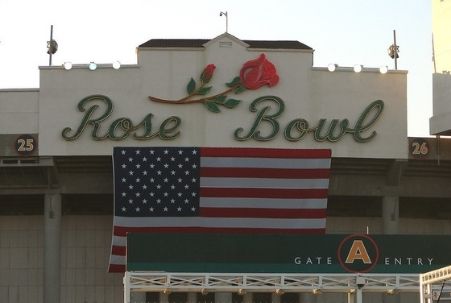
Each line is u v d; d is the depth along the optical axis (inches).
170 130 3841.0
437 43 4033.0
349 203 4072.3
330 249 3144.7
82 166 3890.3
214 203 3804.1
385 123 3917.3
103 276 4030.5
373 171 3969.0
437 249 3154.5
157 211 3796.8
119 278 4033.0
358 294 3095.5
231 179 3804.1
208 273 3093.0
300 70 3887.8
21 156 3821.4
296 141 3868.1
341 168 3937.0
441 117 3905.0
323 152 3816.4
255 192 3809.1
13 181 3890.3
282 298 3971.5
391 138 3909.9
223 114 3858.3
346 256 3142.2
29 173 3880.4
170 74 3863.2
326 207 3848.4
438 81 3983.8
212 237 3154.5
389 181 3978.8
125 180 3791.8
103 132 3836.1
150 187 3796.8
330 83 3895.2
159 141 3841.0
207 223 3811.5
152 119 3848.4
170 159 3804.1
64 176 3909.9
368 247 3147.1
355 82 3907.5
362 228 4094.5
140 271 3102.9
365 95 3907.5
